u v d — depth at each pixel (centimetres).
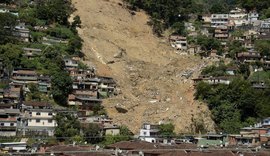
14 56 17762
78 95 17562
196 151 10369
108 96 18538
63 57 19212
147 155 10569
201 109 16912
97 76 19362
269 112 16625
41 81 17000
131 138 14112
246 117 16575
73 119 14662
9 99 15500
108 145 12019
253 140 14088
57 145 11912
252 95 16775
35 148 11950
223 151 10356
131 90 19538
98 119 15625
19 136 13862
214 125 16388
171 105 17838
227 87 17300
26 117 14425
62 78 16962
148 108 17662
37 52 18862
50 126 14488
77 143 12888
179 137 14562
